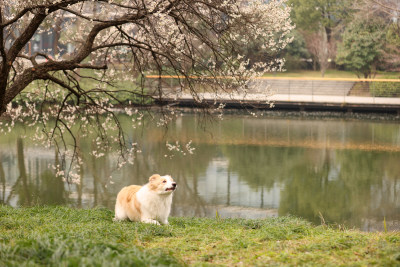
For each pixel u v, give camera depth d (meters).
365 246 5.67
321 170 18.89
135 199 8.01
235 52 10.40
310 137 26.53
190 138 25.22
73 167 18.33
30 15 11.52
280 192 15.74
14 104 20.97
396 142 25.14
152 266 4.14
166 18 10.33
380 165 19.84
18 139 23.30
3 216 8.80
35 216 8.73
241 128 29.23
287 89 40.59
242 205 14.20
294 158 21.09
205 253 5.45
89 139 23.06
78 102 9.47
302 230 7.56
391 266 4.68
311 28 47.56
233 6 9.84
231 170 18.69
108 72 13.33
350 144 24.52
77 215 8.78
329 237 6.54
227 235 6.89
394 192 15.72
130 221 8.15
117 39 12.10
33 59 8.59
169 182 7.72
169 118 12.09
